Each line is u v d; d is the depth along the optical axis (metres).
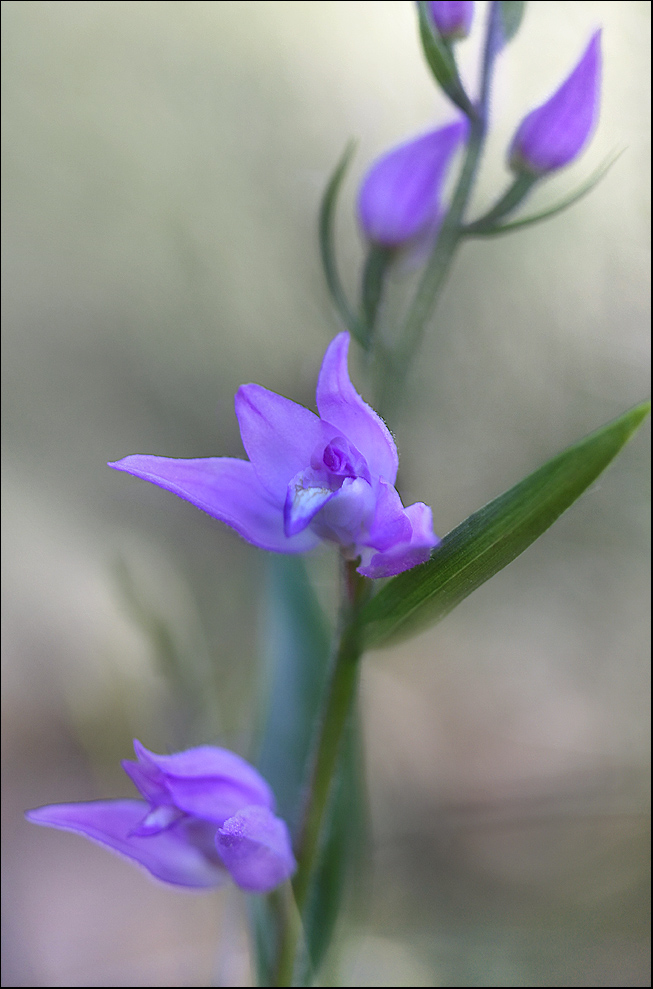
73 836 0.59
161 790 0.36
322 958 0.38
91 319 0.83
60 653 0.66
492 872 0.57
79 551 0.73
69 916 0.55
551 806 0.60
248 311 0.80
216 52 0.81
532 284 0.68
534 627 0.69
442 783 0.62
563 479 0.34
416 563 0.34
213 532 0.67
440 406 0.68
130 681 0.59
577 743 0.64
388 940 0.52
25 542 0.74
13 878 0.56
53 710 0.63
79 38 0.83
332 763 0.36
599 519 0.67
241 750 0.44
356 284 0.75
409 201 0.39
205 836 0.36
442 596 0.35
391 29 0.77
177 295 0.81
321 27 0.79
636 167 0.66
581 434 0.69
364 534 0.35
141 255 0.82
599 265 0.68
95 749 0.61
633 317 0.68
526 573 0.69
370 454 0.35
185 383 0.81
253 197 0.80
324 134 0.79
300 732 0.40
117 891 0.56
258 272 0.79
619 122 0.66
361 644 0.35
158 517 0.72
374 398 0.38
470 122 0.37
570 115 0.37
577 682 0.67
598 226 0.67
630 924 0.54
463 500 0.70
